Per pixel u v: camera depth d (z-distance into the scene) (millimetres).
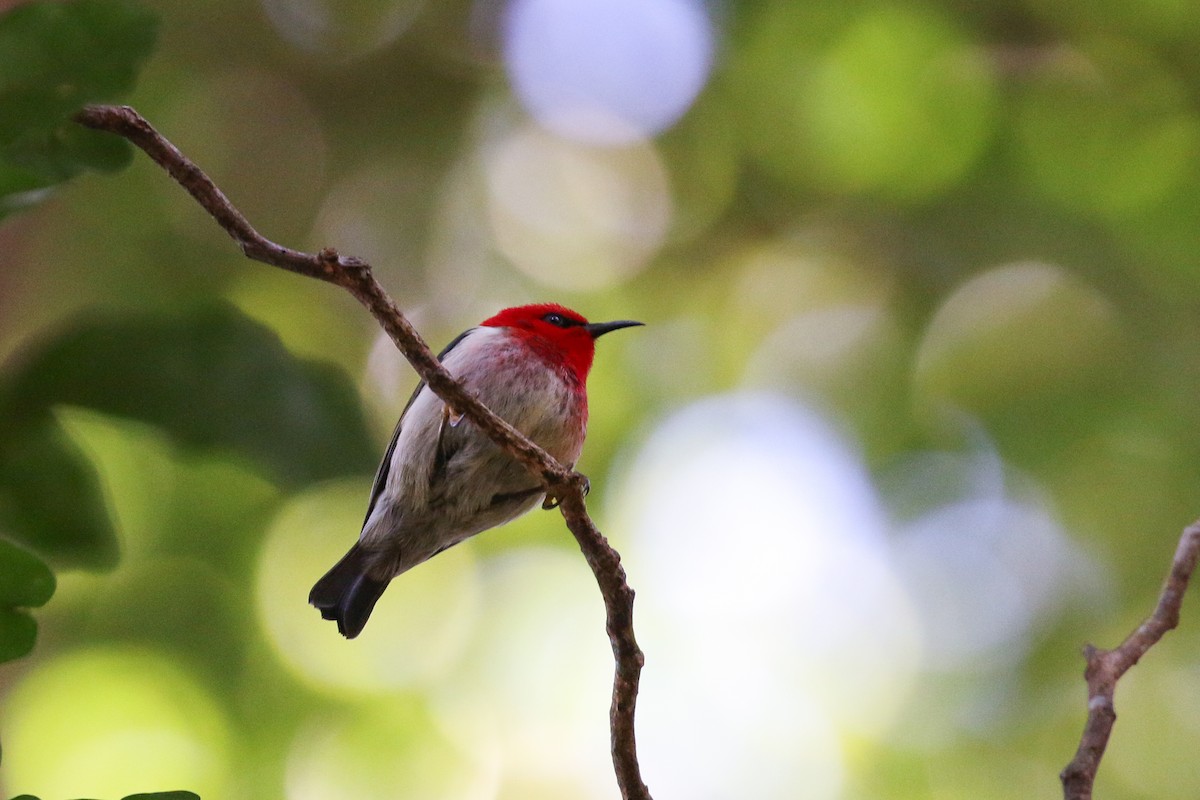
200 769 10805
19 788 10484
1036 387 13328
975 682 12164
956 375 13500
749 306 14094
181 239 13203
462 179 14117
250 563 11016
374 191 14055
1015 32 13578
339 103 14109
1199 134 13461
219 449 2945
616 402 13578
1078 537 12742
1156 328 13438
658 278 14164
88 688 10820
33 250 10711
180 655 10891
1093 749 4531
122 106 3773
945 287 13727
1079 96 13594
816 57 13617
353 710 11508
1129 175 13617
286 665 11281
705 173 14289
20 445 2818
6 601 2703
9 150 2660
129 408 2881
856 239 14117
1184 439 12984
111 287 12812
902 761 11875
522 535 12836
